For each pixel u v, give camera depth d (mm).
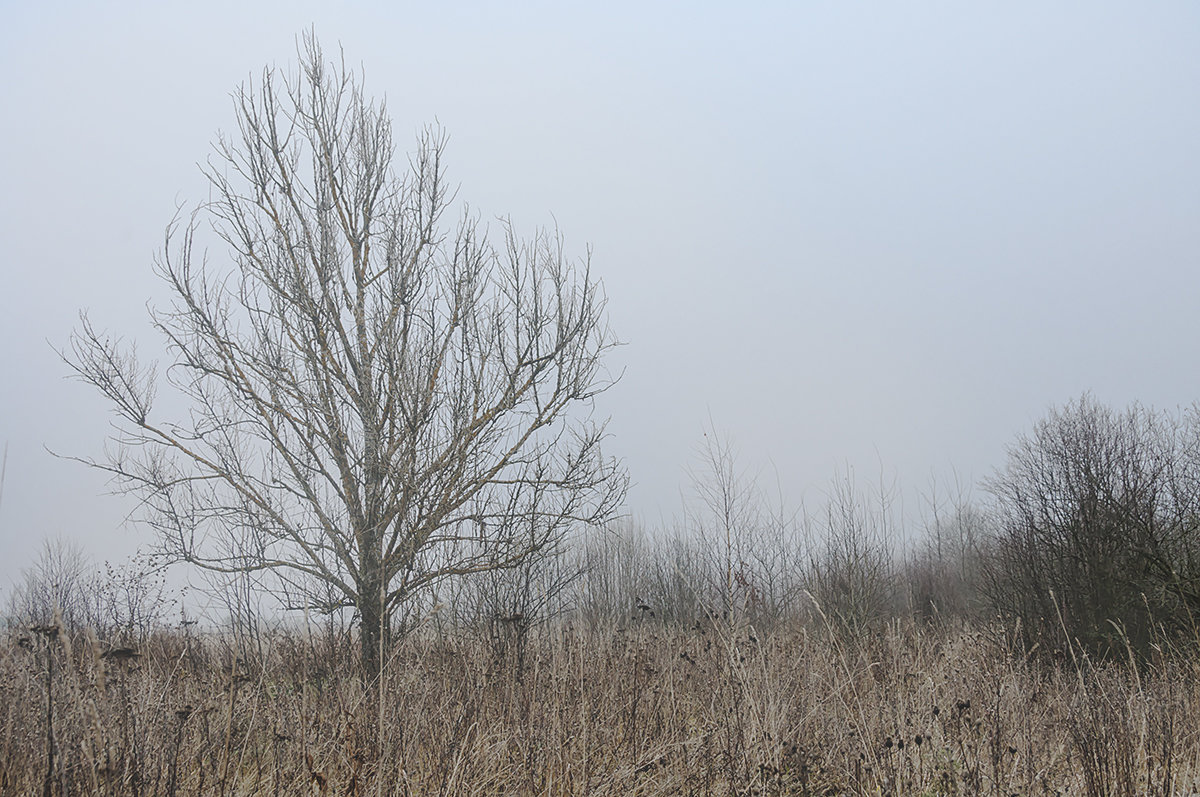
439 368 11312
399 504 10641
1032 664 10359
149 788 5699
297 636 10258
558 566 12094
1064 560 15297
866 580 16750
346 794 5914
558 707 7586
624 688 8672
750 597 13875
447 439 11164
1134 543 14539
